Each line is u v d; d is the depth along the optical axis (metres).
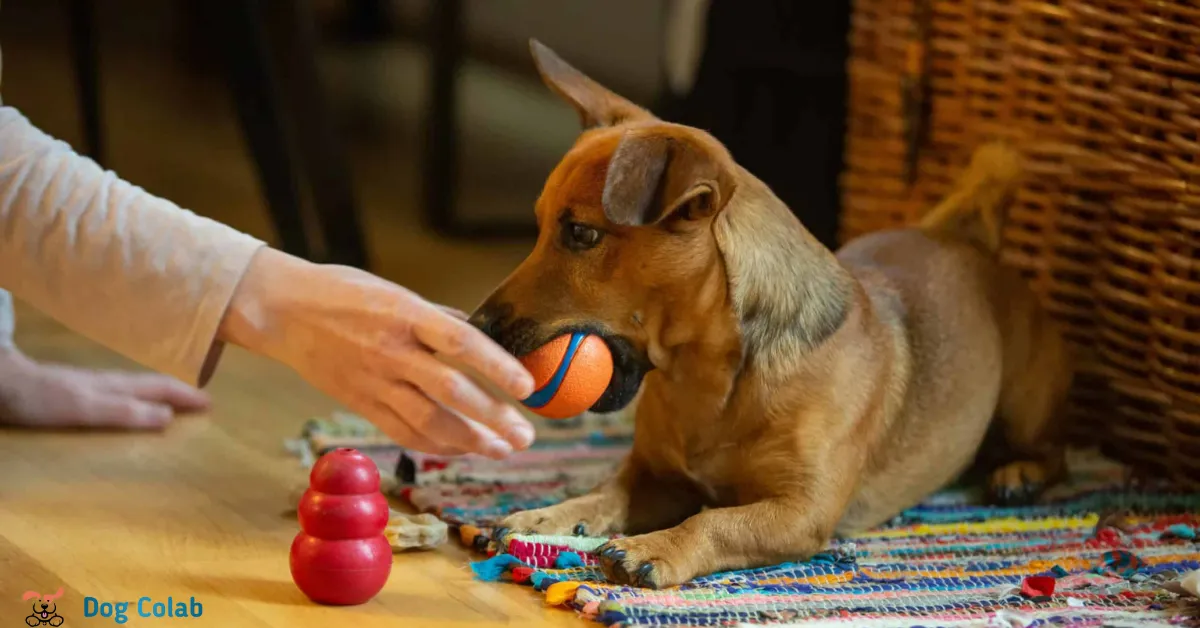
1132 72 2.37
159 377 2.56
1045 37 2.53
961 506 2.26
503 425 1.71
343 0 6.26
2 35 6.20
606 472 2.32
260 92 3.16
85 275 1.85
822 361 1.98
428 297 3.36
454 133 3.94
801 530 1.91
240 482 2.21
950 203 2.47
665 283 1.86
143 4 6.86
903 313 2.22
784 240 1.98
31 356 2.85
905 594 1.81
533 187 4.51
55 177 1.88
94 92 3.90
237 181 4.39
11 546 1.89
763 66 3.16
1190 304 2.37
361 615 1.71
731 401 1.97
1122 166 2.41
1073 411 2.59
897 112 2.83
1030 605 1.78
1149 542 2.06
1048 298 2.61
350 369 1.77
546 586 1.81
